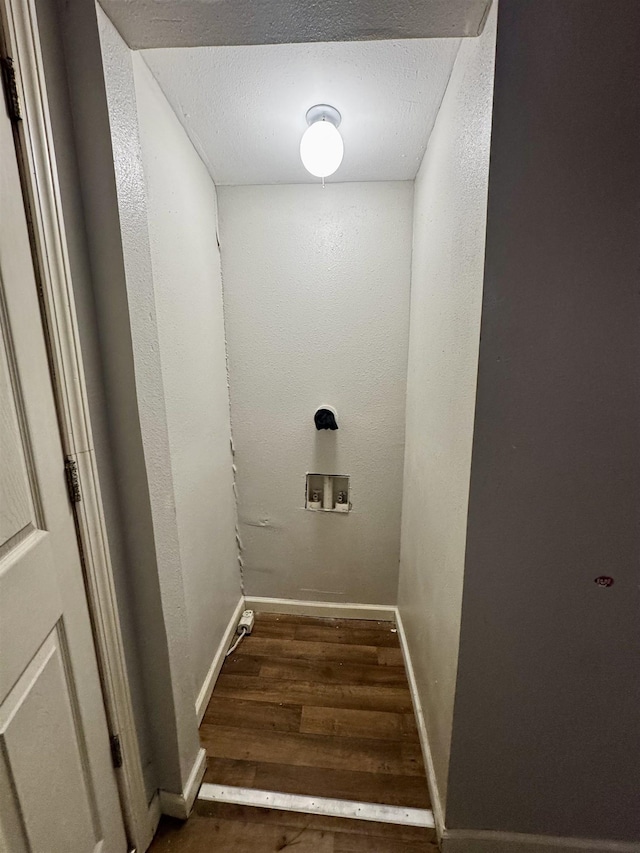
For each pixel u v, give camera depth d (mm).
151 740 995
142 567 898
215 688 1440
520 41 607
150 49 817
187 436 1200
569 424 731
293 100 1024
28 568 623
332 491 1716
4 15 562
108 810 834
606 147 632
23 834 610
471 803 938
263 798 1079
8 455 589
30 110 605
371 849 971
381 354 1560
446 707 954
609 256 667
